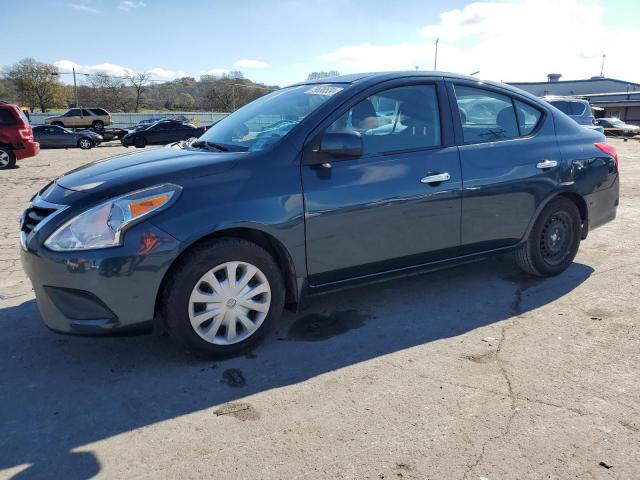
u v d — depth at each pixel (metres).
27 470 2.27
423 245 3.72
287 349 3.33
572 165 4.36
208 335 3.10
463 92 3.96
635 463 2.25
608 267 4.80
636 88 61.41
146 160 3.39
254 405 2.73
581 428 2.48
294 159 3.24
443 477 2.18
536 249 4.33
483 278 4.55
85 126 37.62
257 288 3.20
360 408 2.68
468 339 3.43
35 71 64.12
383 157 3.52
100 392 2.87
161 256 2.87
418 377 2.96
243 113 4.12
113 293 2.83
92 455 2.36
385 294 4.22
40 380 3.01
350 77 3.83
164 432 2.52
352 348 3.34
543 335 3.46
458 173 3.76
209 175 3.05
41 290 2.95
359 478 2.18
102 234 2.81
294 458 2.31
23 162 16.98
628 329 3.52
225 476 2.21
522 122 4.25
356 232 3.42
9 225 6.90
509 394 2.77
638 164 13.75
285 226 3.16
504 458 2.29
